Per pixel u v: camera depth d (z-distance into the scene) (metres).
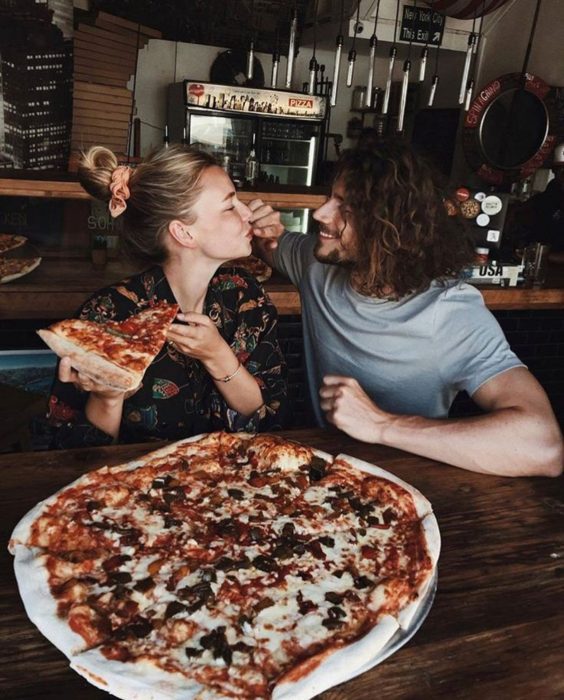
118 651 1.09
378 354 2.13
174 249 1.94
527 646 1.17
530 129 5.82
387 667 1.10
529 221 4.88
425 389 2.15
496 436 1.71
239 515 1.49
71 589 1.19
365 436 1.84
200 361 1.90
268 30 6.72
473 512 1.57
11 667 1.05
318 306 2.30
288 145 6.10
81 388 1.71
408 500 1.55
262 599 1.23
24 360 3.30
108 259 3.32
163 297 2.01
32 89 5.48
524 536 1.49
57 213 3.21
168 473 1.63
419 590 1.26
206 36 6.60
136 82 6.82
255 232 2.72
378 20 6.08
